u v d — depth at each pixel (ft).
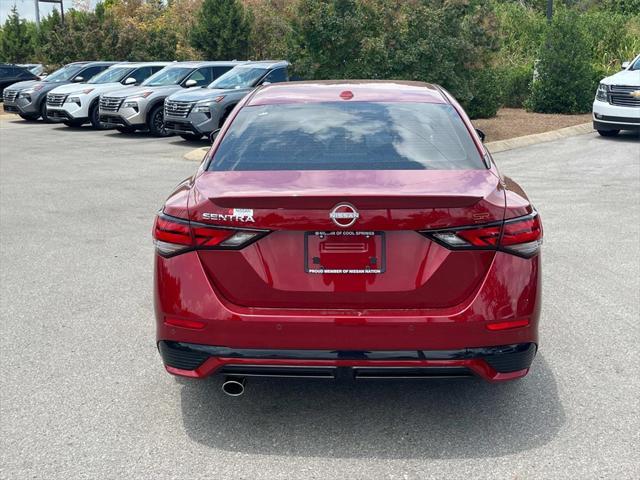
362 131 13.61
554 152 48.98
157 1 139.95
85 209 31.99
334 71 53.06
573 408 13.26
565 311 18.48
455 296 11.36
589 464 11.33
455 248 11.26
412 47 51.44
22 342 16.66
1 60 147.02
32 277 21.77
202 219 11.50
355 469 11.25
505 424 12.68
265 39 98.58
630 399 13.61
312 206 11.07
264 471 11.22
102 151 53.52
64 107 70.08
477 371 11.44
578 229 27.17
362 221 11.07
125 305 19.25
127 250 24.88
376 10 52.06
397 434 12.37
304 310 11.38
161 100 63.41
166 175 41.60
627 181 37.68
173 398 13.84
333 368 11.37
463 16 56.03
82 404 13.57
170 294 11.68
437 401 13.62
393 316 11.21
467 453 11.71
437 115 14.30
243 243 11.39
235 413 13.20
